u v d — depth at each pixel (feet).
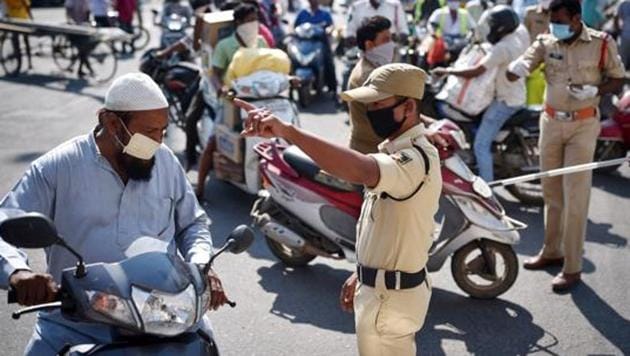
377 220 11.51
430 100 26.61
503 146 25.93
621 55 39.86
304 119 36.09
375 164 10.43
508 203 25.43
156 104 9.77
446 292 18.84
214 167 24.84
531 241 22.31
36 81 44.55
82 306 8.82
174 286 9.13
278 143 20.30
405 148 11.08
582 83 18.25
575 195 18.47
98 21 53.21
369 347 11.99
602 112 29.96
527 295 18.70
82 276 9.00
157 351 9.35
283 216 19.66
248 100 23.68
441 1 38.04
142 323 8.84
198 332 10.03
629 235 22.71
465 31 37.40
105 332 9.72
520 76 18.98
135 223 10.36
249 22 24.75
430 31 38.27
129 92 9.70
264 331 16.87
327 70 40.83
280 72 24.04
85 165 10.16
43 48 53.47
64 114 36.70
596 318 17.62
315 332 16.88
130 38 48.91
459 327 17.15
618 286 19.22
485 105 25.26
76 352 9.38
